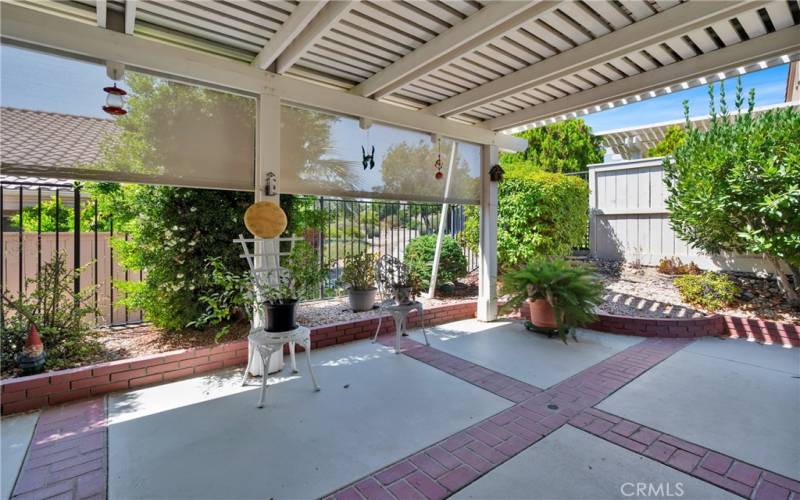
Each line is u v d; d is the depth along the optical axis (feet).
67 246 15.46
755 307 15.28
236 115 10.85
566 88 13.69
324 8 8.67
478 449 7.47
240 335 13.02
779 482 6.46
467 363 12.11
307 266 12.02
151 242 12.27
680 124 31.19
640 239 21.49
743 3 8.15
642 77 12.31
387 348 13.65
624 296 17.71
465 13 9.12
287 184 11.72
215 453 7.35
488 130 17.11
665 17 9.08
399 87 12.40
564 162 35.81
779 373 11.02
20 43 7.92
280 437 7.91
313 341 13.47
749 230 14.14
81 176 8.79
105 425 8.37
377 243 21.12
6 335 10.33
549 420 8.55
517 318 18.01
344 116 12.87
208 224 12.71
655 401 9.39
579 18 9.43
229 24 9.29
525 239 20.17
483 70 12.32
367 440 7.80
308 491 6.32
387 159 14.01
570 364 11.96
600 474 6.71
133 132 9.38
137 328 13.71
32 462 7.02
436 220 23.43
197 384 10.54
